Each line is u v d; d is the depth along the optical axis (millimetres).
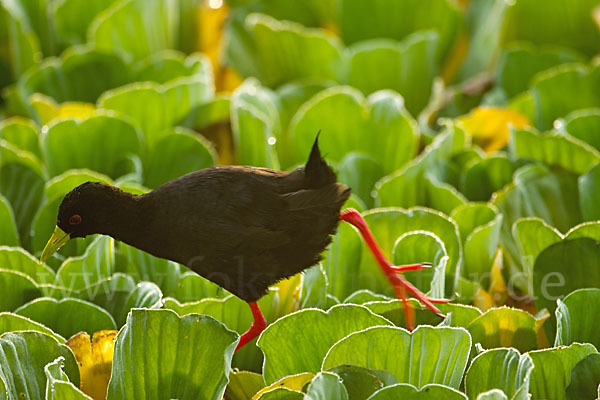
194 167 5805
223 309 5633
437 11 6004
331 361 5543
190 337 5539
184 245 5598
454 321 5609
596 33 6016
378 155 5848
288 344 5570
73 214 5609
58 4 6020
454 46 6031
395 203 5770
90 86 5941
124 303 5637
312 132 5848
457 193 5773
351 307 5562
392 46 5945
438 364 5539
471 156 5816
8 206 5715
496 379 5527
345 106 5840
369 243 5633
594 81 5891
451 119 5934
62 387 5504
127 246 5695
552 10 6008
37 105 5879
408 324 5605
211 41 6027
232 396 5590
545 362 5547
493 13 6027
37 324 5582
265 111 5867
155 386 5543
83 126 5812
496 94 5930
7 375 5535
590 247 5645
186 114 5887
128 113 5875
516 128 5797
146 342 5539
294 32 5957
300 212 5582
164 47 6023
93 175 5746
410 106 5980
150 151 5812
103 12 6004
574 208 5750
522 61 5953
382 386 5520
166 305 5625
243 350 5637
